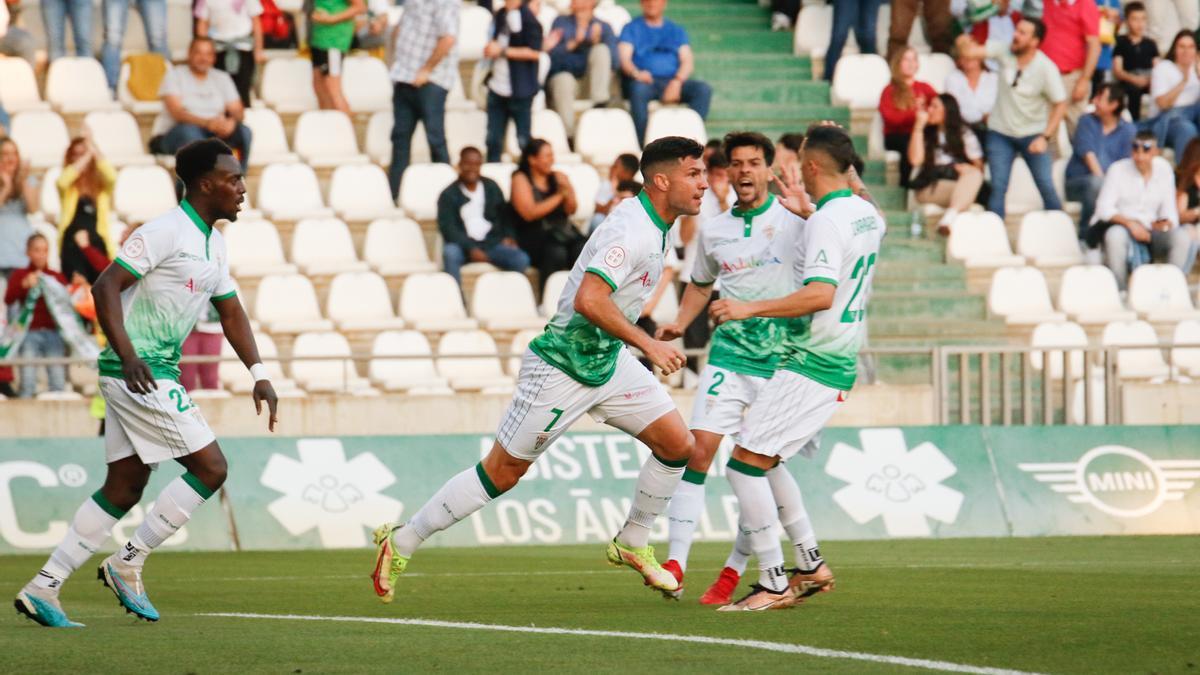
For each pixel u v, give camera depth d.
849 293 20.91
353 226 48.62
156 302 19.23
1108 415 41.53
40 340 40.69
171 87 48.16
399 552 21.05
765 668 14.98
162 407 19.27
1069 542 37.06
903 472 39.50
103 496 19.61
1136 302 48.22
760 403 21.12
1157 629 18.25
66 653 16.55
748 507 21.11
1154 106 53.53
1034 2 54.00
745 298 23.86
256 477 37.19
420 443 38.56
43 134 49.66
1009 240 51.41
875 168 52.44
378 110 53.00
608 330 19.59
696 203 20.06
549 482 38.38
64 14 51.88
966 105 51.41
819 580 22.17
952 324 47.62
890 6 56.69
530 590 25.20
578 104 52.72
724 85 54.84
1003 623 19.00
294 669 15.21
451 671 14.97
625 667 15.11
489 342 44.53
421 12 48.62
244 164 48.47
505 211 46.84
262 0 52.97
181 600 23.86
